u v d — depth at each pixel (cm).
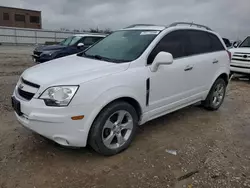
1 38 2578
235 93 684
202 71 430
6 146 319
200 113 486
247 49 870
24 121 276
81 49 1041
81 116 262
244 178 267
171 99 376
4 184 245
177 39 391
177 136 371
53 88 258
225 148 338
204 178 265
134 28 418
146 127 403
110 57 351
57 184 249
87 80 268
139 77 315
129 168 280
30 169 271
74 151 313
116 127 302
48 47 1054
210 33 473
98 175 265
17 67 1052
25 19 4534
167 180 260
